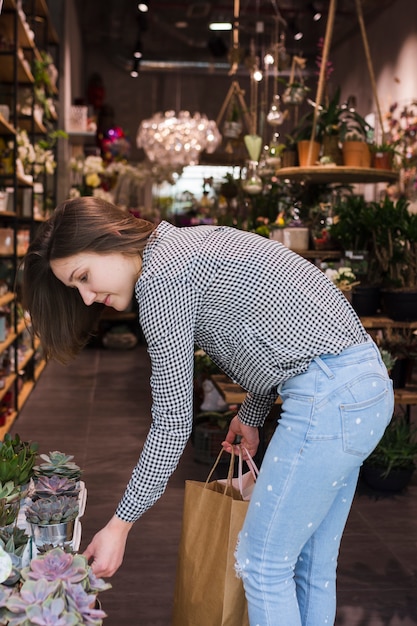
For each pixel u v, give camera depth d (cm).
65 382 688
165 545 326
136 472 171
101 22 1338
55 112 882
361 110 1238
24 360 605
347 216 456
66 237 167
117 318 932
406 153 856
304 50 1426
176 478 416
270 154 630
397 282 427
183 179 1472
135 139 1502
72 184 1047
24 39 624
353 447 167
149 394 639
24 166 626
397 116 1040
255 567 174
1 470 202
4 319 508
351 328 175
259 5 1223
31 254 176
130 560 310
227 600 187
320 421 166
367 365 171
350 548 325
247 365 175
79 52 1312
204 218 970
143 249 171
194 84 1506
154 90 1502
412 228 422
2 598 145
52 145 855
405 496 394
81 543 326
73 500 189
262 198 653
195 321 172
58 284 181
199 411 501
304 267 177
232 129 723
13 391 568
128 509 171
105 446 479
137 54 1332
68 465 213
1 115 481
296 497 168
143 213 1168
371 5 1098
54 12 973
